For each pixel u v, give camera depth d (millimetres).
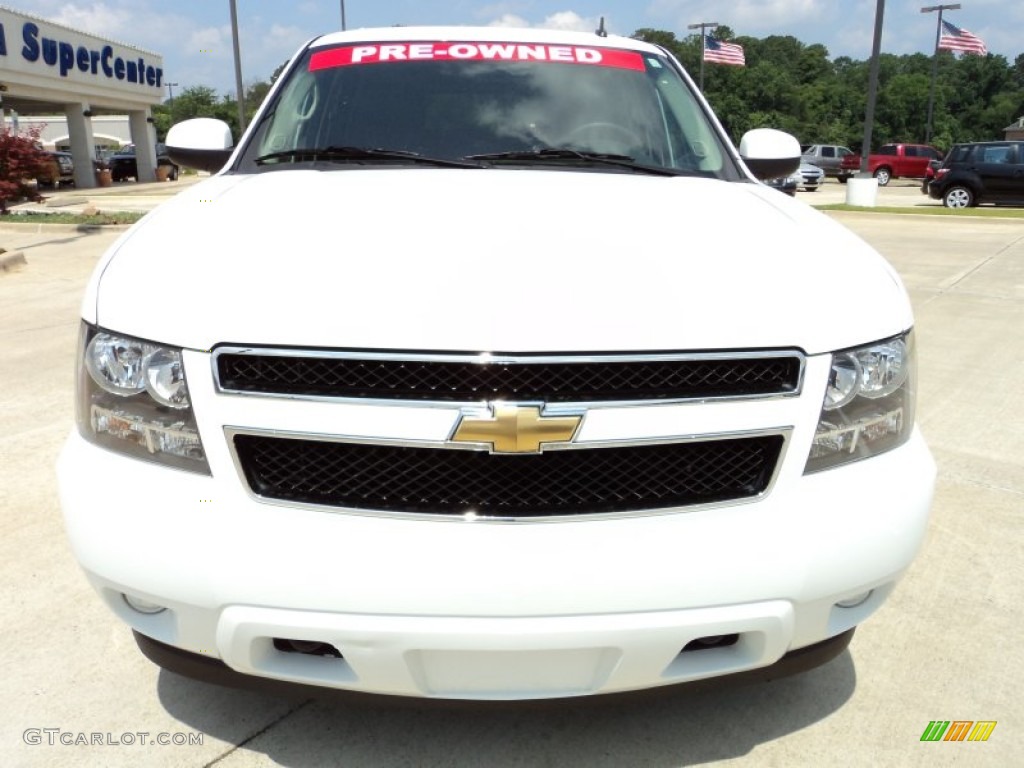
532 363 1617
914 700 2311
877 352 1854
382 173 2555
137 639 1982
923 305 7922
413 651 1670
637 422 1646
